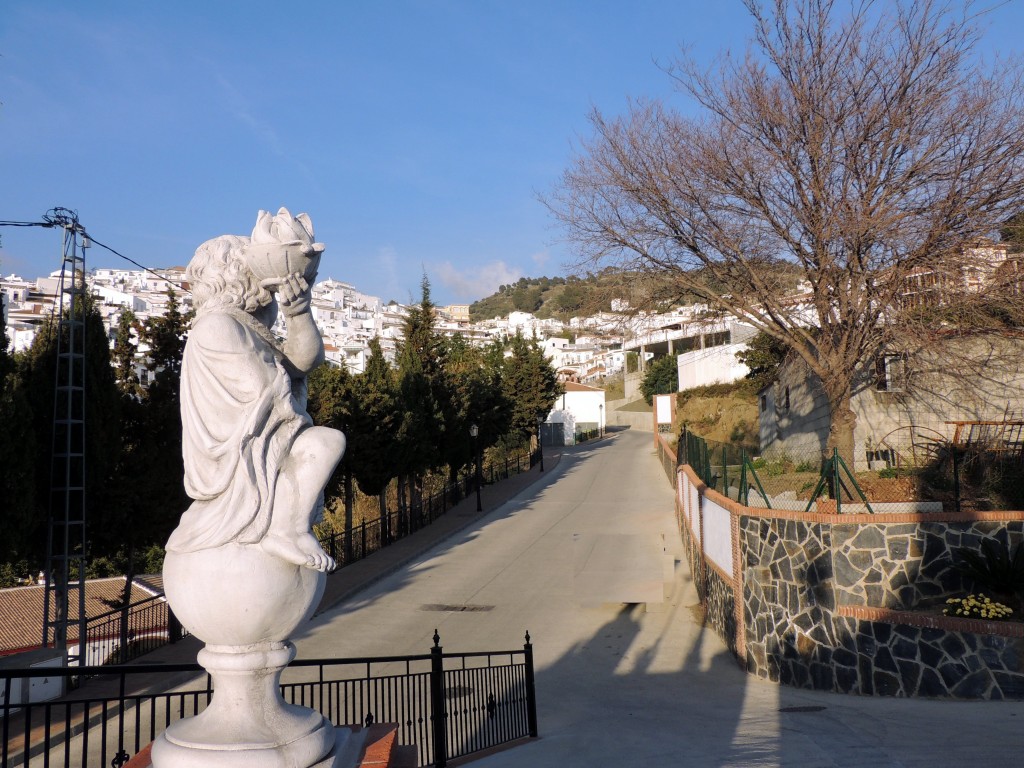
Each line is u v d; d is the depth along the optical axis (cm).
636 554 2555
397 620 1861
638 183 1945
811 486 1598
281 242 395
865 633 1217
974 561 1181
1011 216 1688
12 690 1198
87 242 1514
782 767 827
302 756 371
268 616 368
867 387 2022
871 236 1670
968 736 928
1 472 1281
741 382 5334
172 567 371
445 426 3366
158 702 1266
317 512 395
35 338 1548
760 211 1881
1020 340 1753
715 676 1401
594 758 930
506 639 1688
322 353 428
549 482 4591
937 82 1708
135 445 1667
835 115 1744
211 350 379
